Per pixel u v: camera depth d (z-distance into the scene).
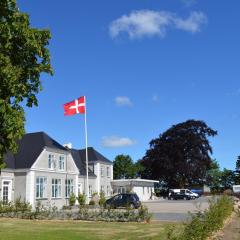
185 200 67.88
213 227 15.53
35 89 13.61
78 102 47.72
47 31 13.52
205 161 88.12
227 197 24.56
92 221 27.34
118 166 102.69
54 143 53.03
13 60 13.18
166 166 86.94
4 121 12.73
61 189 52.38
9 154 48.38
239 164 98.38
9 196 46.88
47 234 20.05
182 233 11.73
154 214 34.00
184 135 87.81
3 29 12.55
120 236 19.17
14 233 20.47
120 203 41.31
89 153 68.75
